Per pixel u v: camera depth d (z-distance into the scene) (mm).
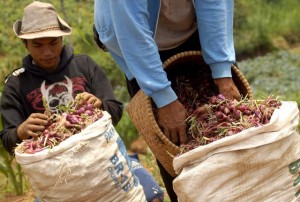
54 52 4574
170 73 4758
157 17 4426
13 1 19359
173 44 4590
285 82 17641
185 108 4570
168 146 4109
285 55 20781
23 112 4664
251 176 3680
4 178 8070
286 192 3764
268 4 25516
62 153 3812
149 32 4055
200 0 4266
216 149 3631
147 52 4016
